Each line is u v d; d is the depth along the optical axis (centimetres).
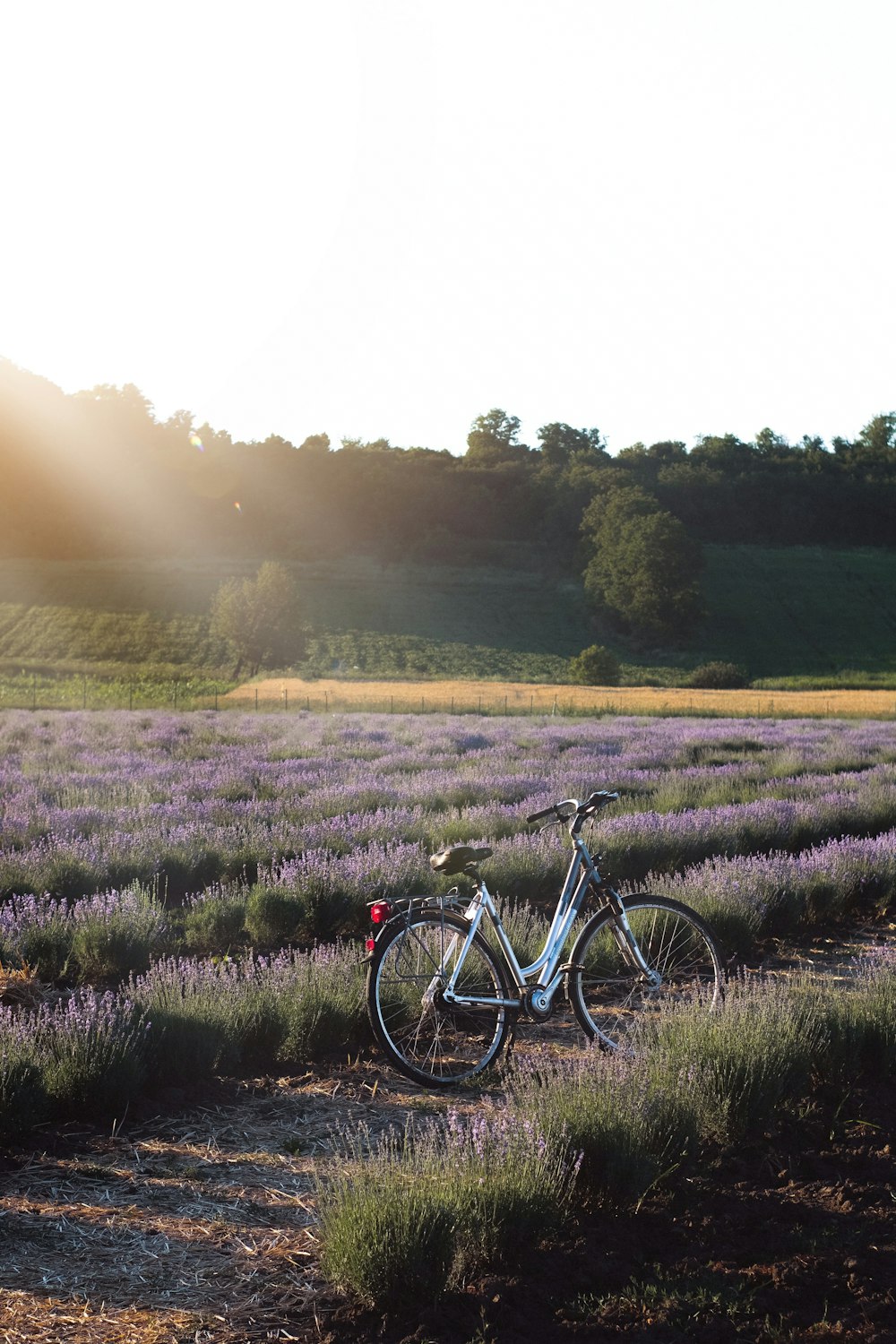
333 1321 328
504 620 12838
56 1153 436
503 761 2044
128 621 12000
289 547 15800
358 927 873
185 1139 454
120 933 736
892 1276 366
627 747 2589
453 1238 354
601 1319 338
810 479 17750
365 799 1472
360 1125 464
